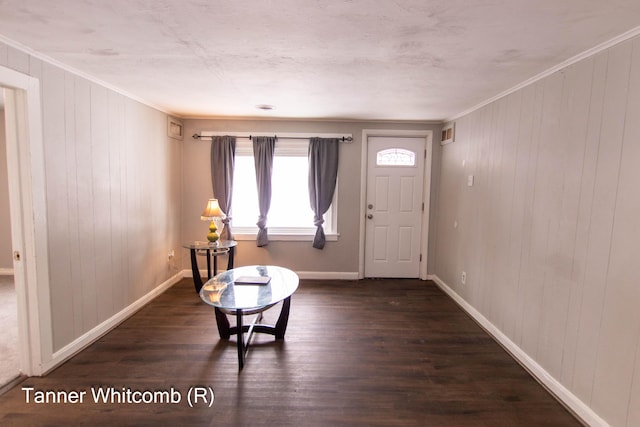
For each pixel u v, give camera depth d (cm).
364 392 214
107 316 294
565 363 207
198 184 441
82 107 258
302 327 308
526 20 160
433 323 320
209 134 430
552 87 224
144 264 354
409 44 192
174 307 350
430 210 446
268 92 304
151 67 240
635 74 164
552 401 208
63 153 239
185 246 371
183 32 180
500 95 289
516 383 226
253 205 448
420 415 194
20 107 208
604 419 179
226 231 432
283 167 444
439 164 439
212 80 270
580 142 198
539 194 235
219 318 279
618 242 172
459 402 206
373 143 441
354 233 448
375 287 423
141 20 167
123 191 315
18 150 211
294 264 452
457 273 376
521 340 253
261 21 166
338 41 189
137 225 340
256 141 428
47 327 228
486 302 309
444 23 165
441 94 296
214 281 277
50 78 226
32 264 217
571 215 205
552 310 220
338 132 434
